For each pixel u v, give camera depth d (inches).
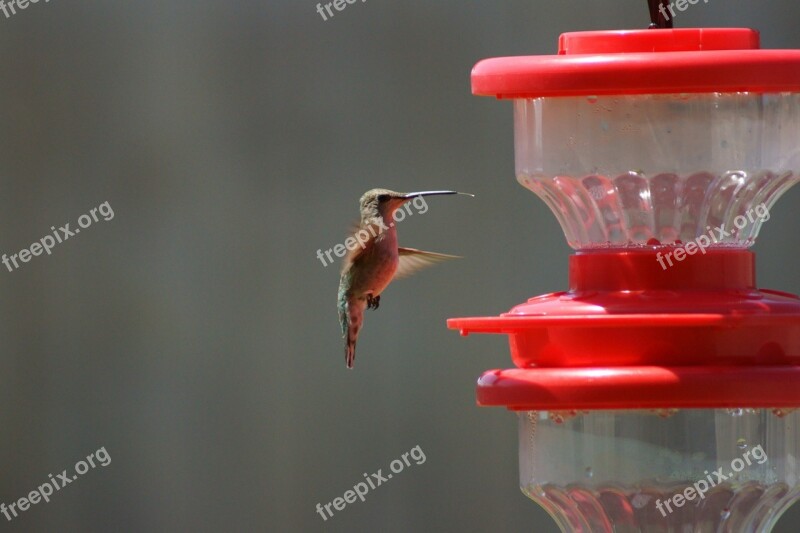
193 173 438.9
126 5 442.6
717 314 178.1
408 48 432.8
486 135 428.5
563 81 178.1
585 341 186.7
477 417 430.3
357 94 434.0
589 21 419.5
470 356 430.9
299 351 436.8
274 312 436.8
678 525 196.2
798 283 410.3
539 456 201.3
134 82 441.1
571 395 180.4
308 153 435.8
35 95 442.0
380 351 434.0
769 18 404.2
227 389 437.1
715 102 201.6
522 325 183.3
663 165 202.4
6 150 441.1
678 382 176.9
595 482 197.6
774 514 199.2
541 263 425.7
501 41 426.9
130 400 439.2
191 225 438.3
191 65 440.1
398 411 433.1
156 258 439.5
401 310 432.8
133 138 440.1
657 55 175.0
